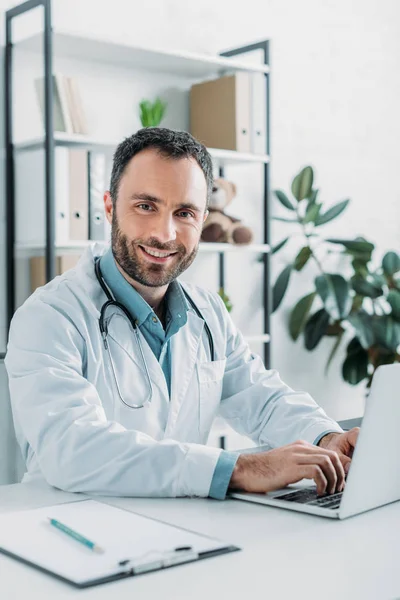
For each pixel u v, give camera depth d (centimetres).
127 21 311
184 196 146
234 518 105
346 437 135
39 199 272
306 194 356
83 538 92
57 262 271
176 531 96
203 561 87
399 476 114
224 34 343
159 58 295
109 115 305
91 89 300
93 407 126
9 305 280
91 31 302
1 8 279
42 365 133
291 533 98
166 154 146
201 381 161
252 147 311
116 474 116
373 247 367
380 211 418
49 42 254
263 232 339
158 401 153
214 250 302
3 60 279
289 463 115
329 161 391
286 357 377
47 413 125
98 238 271
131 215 147
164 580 81
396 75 422
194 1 331
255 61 357
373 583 81
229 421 168
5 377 217
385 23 415
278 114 367
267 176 319
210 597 77
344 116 397
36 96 283
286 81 370
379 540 96
